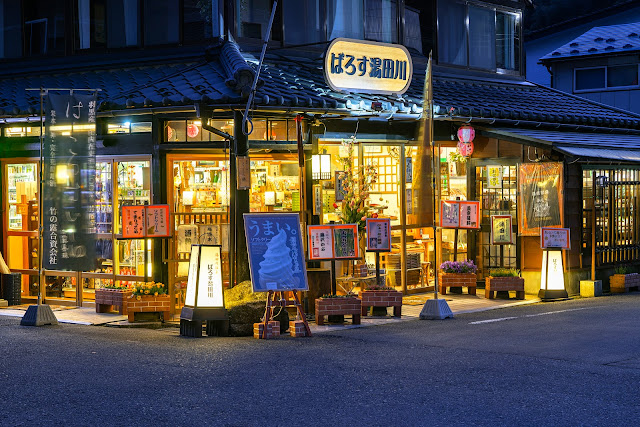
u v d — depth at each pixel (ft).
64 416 22.76
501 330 37.76
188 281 38.70
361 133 50.83
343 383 26.71
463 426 21.72
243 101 42.70
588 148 55.52
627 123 67.21
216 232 45.37
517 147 55.26
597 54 81.76
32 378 27.50
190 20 50.65
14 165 51.13
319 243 43.73
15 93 49.29
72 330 39.55
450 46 63.98
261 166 48.24
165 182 46.29
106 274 48.06
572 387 25.86
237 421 22.31
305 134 47.42
